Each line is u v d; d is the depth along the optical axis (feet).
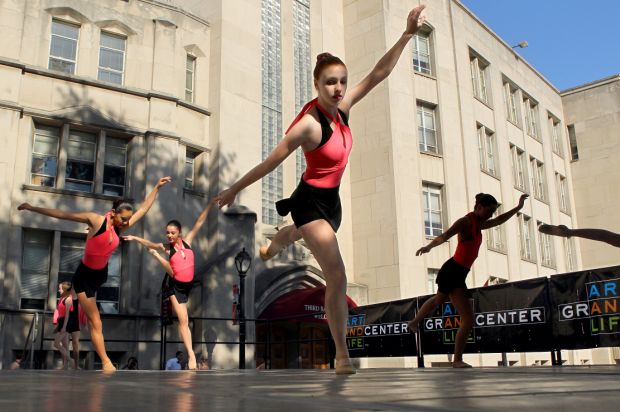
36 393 5.81
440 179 80.43
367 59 81.00
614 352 106.32
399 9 83.05
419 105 82.38
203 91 63.93
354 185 78.23
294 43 76.79
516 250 93.76
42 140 53.47
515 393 5.42
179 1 69.56
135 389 6.58
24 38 53.11
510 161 99.04
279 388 6.78
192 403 4.61
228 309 56.65
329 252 11.74
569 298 27.17
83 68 56.29
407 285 71.36
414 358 68.59
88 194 53.47
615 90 120.88
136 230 54.70
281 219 68.74
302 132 11.59
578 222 121.70
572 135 126.72
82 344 49.21
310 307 61.26
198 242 58.85
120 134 56.54
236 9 66.80
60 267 51.88
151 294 53.57
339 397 5.25
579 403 4.31
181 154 59.31
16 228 49.29
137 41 59.67
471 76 94.94
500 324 30.22
